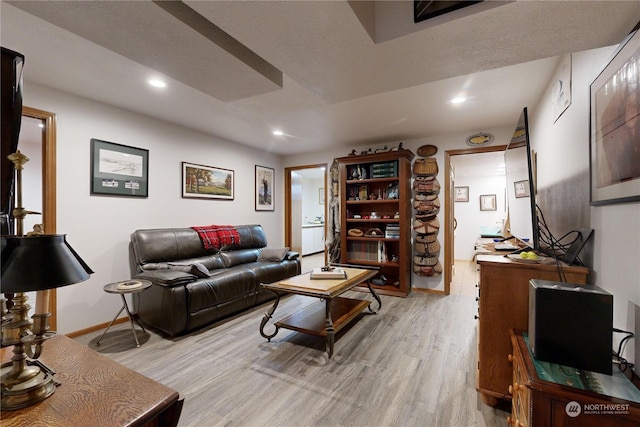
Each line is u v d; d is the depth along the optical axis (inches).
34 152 192.4
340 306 118.0
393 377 79.4
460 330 111.1
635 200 42.6
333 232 193.9
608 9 44.9
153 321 109.2
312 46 57.5
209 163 160.7
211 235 147.4
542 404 39.6
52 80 95.3
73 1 47.1
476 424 61.5
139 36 57.6
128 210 123.5
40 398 31.5
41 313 32.9
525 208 78.7
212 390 73.7
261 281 140.0
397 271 175.6
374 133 158.2
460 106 117.3
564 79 77.1
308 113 126.9
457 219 290.8
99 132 113.7
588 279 60.2
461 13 48.6
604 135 52.6
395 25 54.4
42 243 31.5
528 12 46.2
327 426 61.4
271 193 207.8
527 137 69.0
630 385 39.7
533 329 47.3
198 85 80.3
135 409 30.6
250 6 45.9
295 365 85.8
